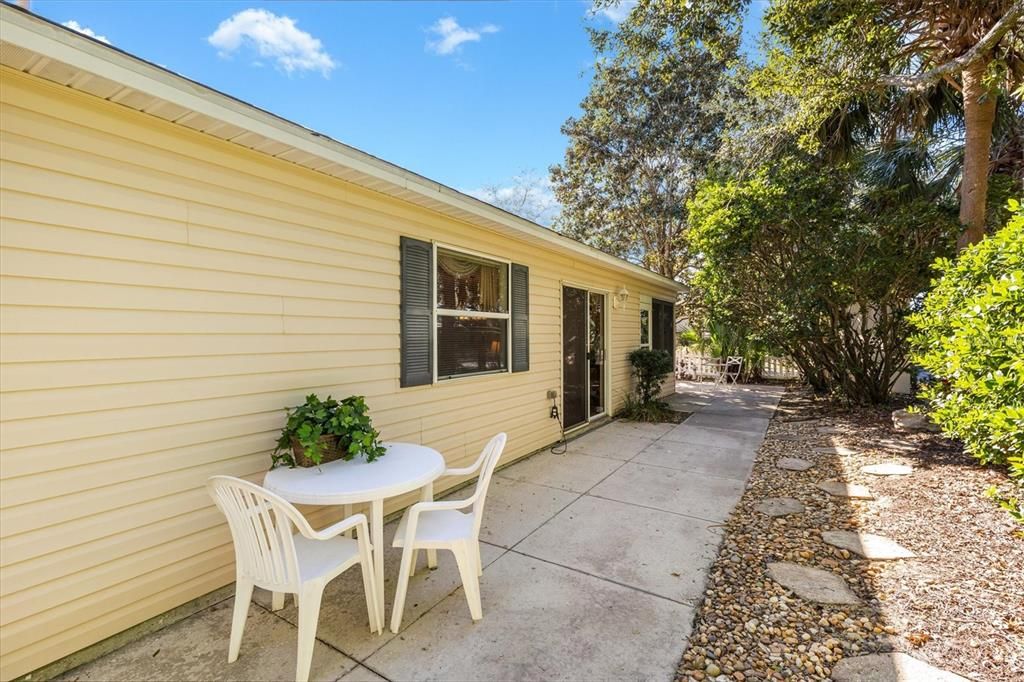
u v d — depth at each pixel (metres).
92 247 2.11
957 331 3.31
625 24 6.33
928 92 6.36
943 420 3.46
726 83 12.28
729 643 2.13
